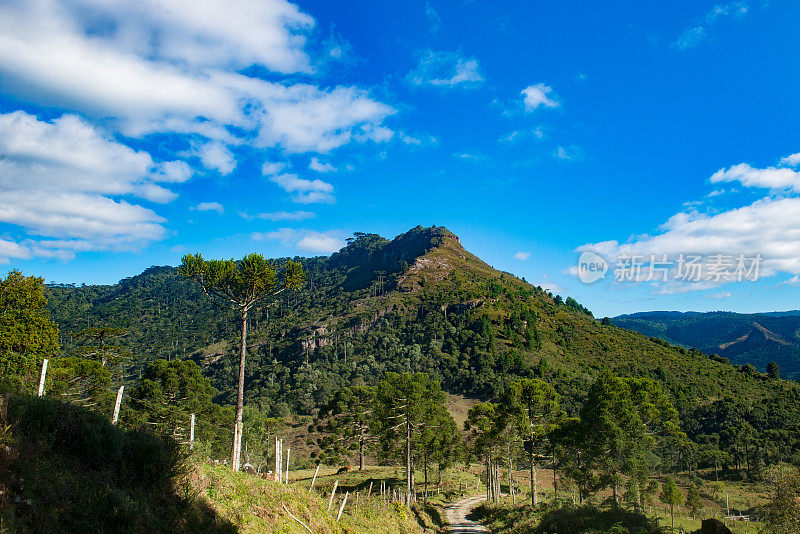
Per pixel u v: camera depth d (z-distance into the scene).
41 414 9.91
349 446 70.50
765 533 26.22
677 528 33.84
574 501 43.44
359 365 166.62
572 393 115.62
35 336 31.06
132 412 40.09
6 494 7.52
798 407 111.69
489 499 49.91
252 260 26.56
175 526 10.38
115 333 49.25
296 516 16.11
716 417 106.81
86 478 9.62
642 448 33.62
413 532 27.38
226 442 50.81
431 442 50.41
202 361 195.12
